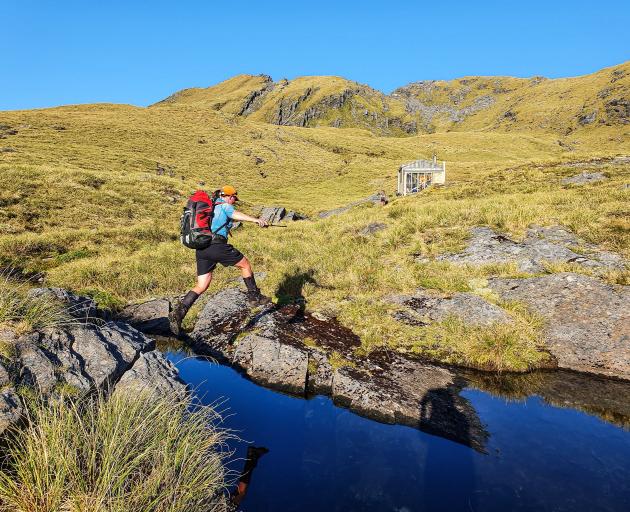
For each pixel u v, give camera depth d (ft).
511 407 15.39
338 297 26.27
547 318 21.56
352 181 193.36
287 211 107.04
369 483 11.06
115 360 14.05
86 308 16.94
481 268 28.02
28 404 10.50
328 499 10.40
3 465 9.13
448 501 10.37
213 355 20.77
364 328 21.97
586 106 632.38
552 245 29.60
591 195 44.16
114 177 92.79
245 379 18.11
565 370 18.54
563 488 10.84
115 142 185.88
